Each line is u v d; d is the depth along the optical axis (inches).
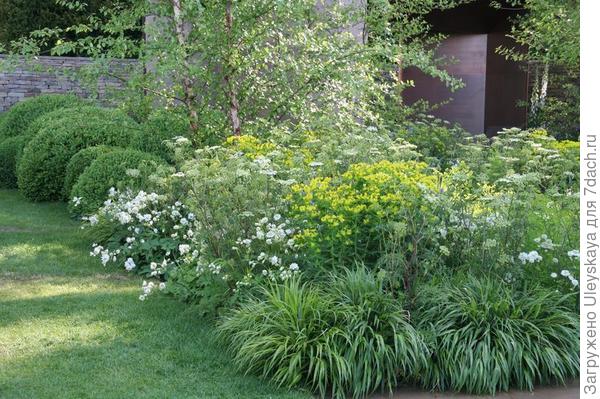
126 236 261.6
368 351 161.5
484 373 162.2
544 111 506.3
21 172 358.6
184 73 294.7
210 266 197.5
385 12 341.7
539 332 169.8
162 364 171.0
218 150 263.7
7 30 577.3
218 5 298.5
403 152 248.2
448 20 689.6
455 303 175.2
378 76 349.1
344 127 310.5
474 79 701.9
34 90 581.0
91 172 305.9
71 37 591.8
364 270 183.6
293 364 159.5
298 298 171.3
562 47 355.6
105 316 203.0
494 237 193.3
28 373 164.2
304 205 201.3
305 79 309.0
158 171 248.1
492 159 265.6
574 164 257.3
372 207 185.2
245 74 319.0
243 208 205.5
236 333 175.3
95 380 161.6
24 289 226.7
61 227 307.0
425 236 187.8
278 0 278.4
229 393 157.2
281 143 288.5
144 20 370.0
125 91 315.3
